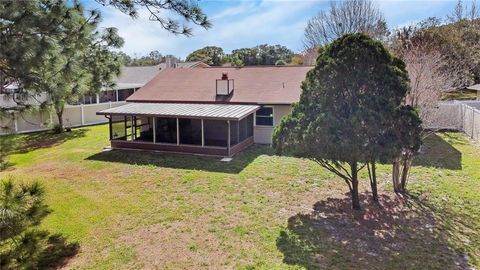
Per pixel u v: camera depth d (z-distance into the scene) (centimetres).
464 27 3288
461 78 2578
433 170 1300
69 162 1567
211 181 1248
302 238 816
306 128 918
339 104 895
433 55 2134
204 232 857
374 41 913
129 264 724
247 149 1755
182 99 2006
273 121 1859
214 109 1759
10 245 634
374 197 1029
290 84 1981
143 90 2184
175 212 981
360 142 865
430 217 920
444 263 705
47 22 650
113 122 2033
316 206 1009
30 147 1914
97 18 776
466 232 838
